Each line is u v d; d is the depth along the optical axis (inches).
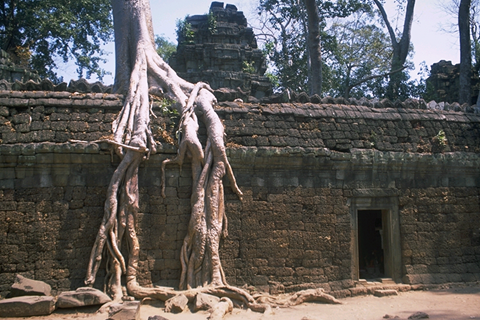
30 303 298.2
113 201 348.5
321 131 409.1
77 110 373.1
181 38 757.3
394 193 417.7
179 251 362.6
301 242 388.2
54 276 342.3
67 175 356.2
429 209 427.5
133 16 467.8
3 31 778.2
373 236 558.3
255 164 384.5
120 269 343.0
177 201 367.9
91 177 359.9
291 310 329.7
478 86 692.7
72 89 390.9
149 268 355.6
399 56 858.1
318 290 361.1
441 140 436.5
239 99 414.3
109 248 342.3
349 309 334.6
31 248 342.6
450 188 438.0
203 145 378.9
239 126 390.6
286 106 413.7
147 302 334.0
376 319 306.8
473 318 304.5
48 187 352.2
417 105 457.7
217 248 354.9
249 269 372.5
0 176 345.7
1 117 356.2
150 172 368.5
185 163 373.1
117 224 349.4
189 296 326.6
